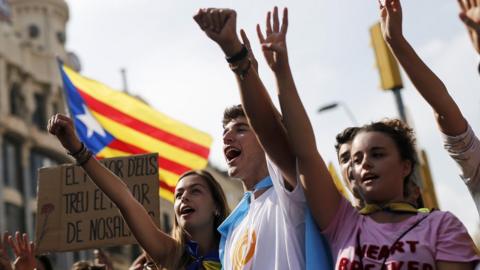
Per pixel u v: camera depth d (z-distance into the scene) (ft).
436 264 10.87
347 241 11.51
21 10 114.32
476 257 10.85
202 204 16.22
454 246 10.89
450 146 12.08
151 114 27.37
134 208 15.20
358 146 11.92
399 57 12.00
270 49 11.71
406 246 10.95
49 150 106.52
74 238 18.83
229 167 14.32
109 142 27.07
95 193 19.03
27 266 15.43
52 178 19.25
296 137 11.79
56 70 110.73
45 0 115.34
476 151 12.01
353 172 12.10
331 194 11.87
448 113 11.93
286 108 11.84
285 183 12.47
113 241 18.71
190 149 27.12
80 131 27.04
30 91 105.60
